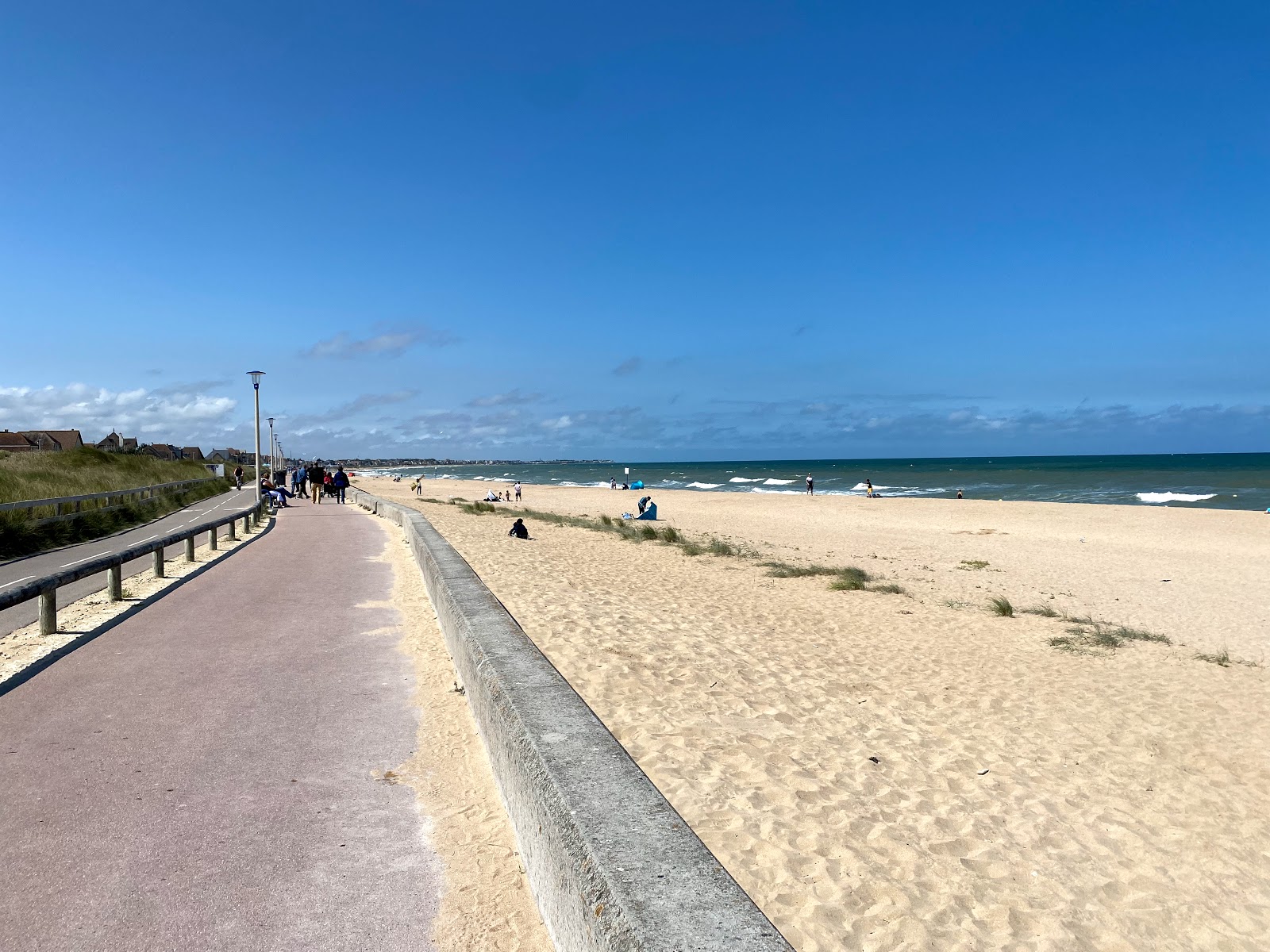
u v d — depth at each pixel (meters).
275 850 3.20
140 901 2.80
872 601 12.88
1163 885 4.10
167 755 4.18
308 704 5.09
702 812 4.33
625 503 49.22
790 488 77.38
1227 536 27.78
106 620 7.58
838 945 3.21
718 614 10.61
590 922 2.12
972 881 3.89
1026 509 39.38
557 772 2.80
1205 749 6.34
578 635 8.27
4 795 3.65
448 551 9.21
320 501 36.97
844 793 4.81
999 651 9.64
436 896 2.90
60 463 33.00
